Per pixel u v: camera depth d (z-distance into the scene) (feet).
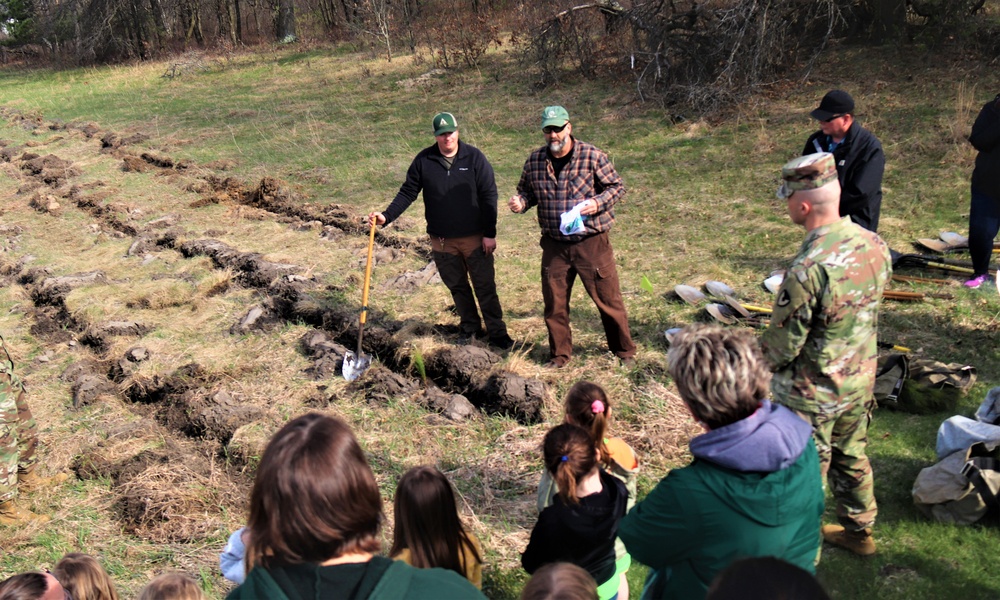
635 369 18.71
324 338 22.21
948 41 44.80
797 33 47.93
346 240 30.30
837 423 11.11
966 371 16.51
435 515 9.21
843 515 12.07
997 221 20.24
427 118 48.14
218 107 59.36
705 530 7.27
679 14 45.57
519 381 18.19
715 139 36.94
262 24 117.29
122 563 14.28
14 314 26.71
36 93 77.71
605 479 10.38
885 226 25.41
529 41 57.57
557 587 6.91
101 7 98.68
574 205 17.72
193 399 19.54
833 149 17.35
